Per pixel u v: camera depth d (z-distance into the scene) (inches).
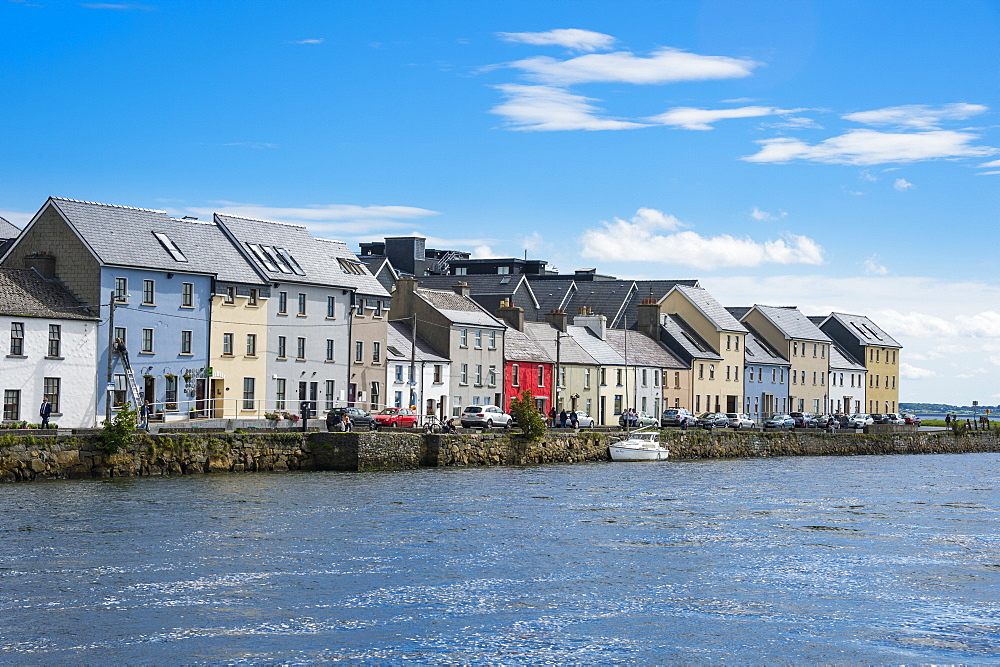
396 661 1186.6
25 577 1494.8
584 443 3873.0
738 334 6082.7
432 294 4601.4
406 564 1638.8
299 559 1654.8
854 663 1211.2
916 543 1948.8
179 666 1156.5
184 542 1763.0
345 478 2844.5
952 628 1347.2
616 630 1310.3
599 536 1945.1
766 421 5369.1
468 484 2790.4
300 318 3887.8
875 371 7529.5
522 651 1226.0
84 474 2613.2
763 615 1390.3
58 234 3339.1
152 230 3563.0
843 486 3073.3
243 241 3838.6
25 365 3058.6
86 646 1208.8
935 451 5403.5
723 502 2536.9
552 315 5113.2
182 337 3508.9
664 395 5467.5
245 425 3417.8
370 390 4156.0
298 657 1191.6
